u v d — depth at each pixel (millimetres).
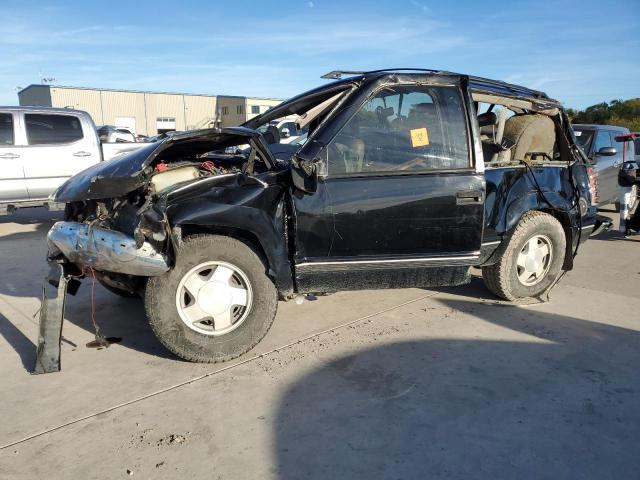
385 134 3943
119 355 3895
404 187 3893
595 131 10180
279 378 3502
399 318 4594
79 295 5293
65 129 9453
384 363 3715
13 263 6750
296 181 3629
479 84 4688
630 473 2557
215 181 3668
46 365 3621
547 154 5477
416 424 2957
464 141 4082
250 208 3639
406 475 2533
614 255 7215
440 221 3990
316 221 3756
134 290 4059
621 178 8289
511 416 3037
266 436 2854
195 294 3617
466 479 2508
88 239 3512
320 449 2736
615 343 4066
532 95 5148
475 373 3562
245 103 48594
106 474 2559
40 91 46688
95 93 47406
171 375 3564
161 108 51031
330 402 3193
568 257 5172
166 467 2604
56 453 2721
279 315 4680
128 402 3217
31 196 9227
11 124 9023
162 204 3408
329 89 4293
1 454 2715
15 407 3172
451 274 4148
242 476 2533
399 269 3994
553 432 2883
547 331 4297
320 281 3904
